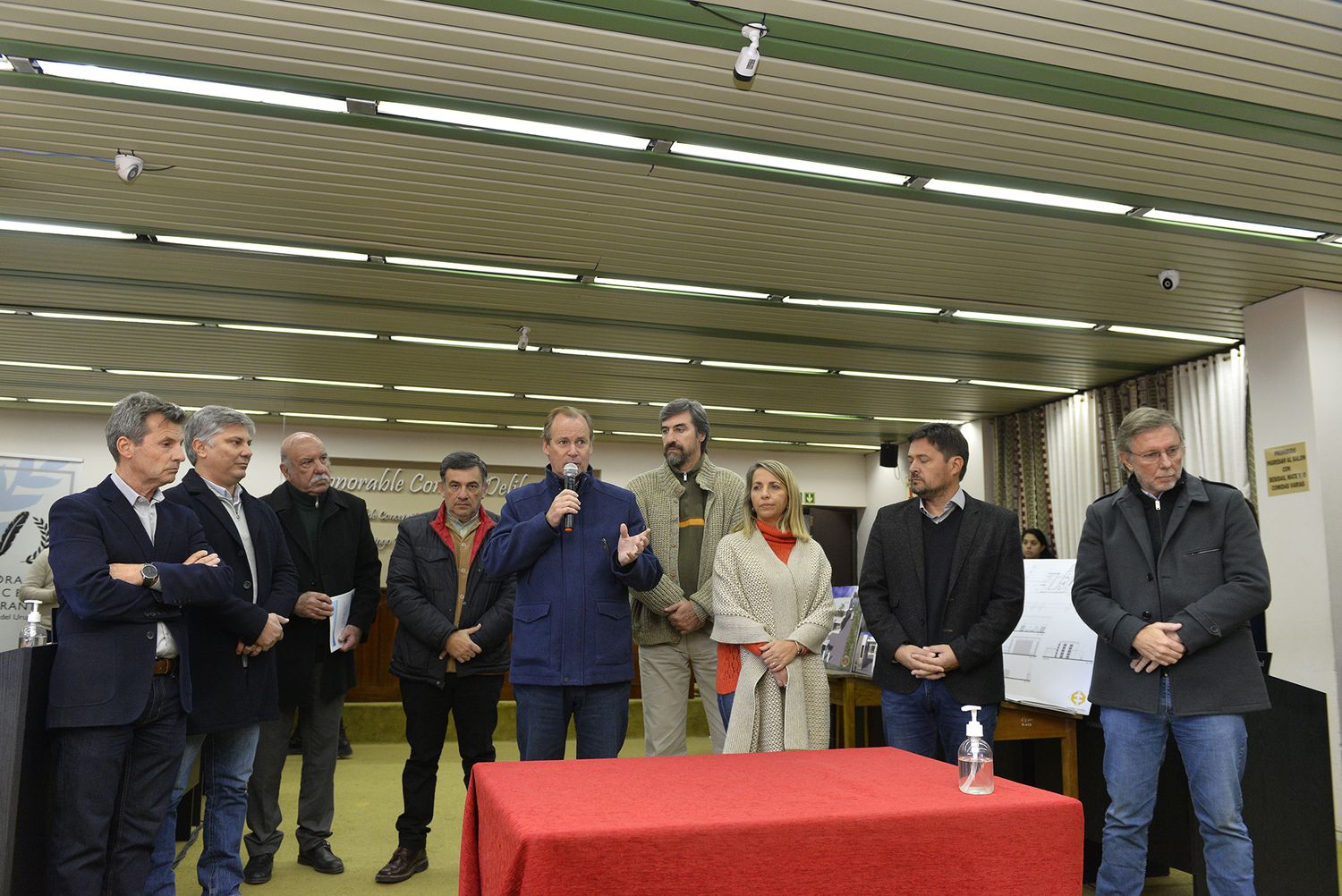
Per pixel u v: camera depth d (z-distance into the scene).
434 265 6.38
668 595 3.32
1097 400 9.88
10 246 6.03
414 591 4.01
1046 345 8.24
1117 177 4.92
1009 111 4.30
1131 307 7.09
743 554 3.20
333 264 6.33
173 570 2.62
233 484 3.24
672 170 4.92
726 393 10.41
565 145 4.66
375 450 12.95
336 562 4.11
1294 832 3.40
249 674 3.05
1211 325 7.53
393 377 9.80
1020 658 3.89
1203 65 3.97
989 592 3.21
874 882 1.65
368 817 5.14
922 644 3.21
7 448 11.69
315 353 8.78
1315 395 6.48
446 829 4.81
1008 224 5.52
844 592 4.70
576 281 6.67
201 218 5.57
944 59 3.92
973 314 7.36
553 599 2.98
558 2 3.60
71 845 2.47
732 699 3.19
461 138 4.57
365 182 5.07
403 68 4.01
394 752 7.54
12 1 3.56
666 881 1.54
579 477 3.08
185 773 2.97
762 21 3.69
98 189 5.16
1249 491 8.00
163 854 2.92
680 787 1.88
